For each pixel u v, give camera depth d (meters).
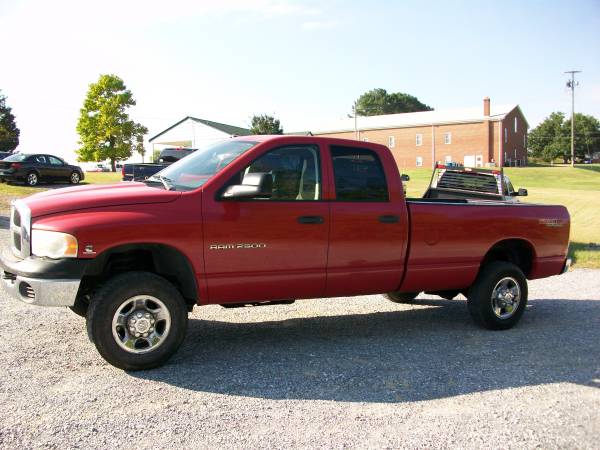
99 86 57.81
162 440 3.60
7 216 16.27
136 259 5.17
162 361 4.87
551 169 68.62
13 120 85.56
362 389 4.57
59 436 3.59
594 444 3.71
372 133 76.81
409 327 6.66
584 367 5.29
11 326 5.99
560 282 10.17
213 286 5.04
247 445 3.57
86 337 5.66
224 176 5.10
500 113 70.12
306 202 5.40
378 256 5.78
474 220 6.34
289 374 4.86
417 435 3.78
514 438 3.77
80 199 4.74
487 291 6.47
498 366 5.25
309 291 5.52
